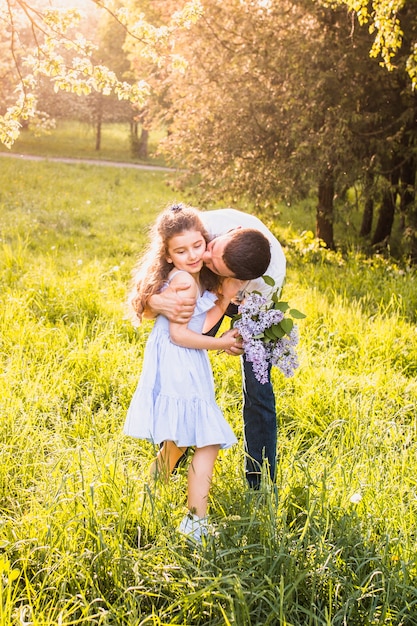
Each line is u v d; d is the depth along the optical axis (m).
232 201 12.96
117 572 2.62
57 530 2.82
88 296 6.72
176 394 3.10
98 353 5.13
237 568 2.59
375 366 5.30
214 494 3.16
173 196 18.67
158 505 3.01
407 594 2.60
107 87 5.44
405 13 10.80
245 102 11.16
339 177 11.20
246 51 11.31
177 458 3.36
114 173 23.20
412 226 11.77
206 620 2.55
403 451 3.62
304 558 2.69
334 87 10.81
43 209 14.32
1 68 13.05
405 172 12.38
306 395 4.49
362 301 7.77
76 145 35.81
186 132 12.11
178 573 2.66
